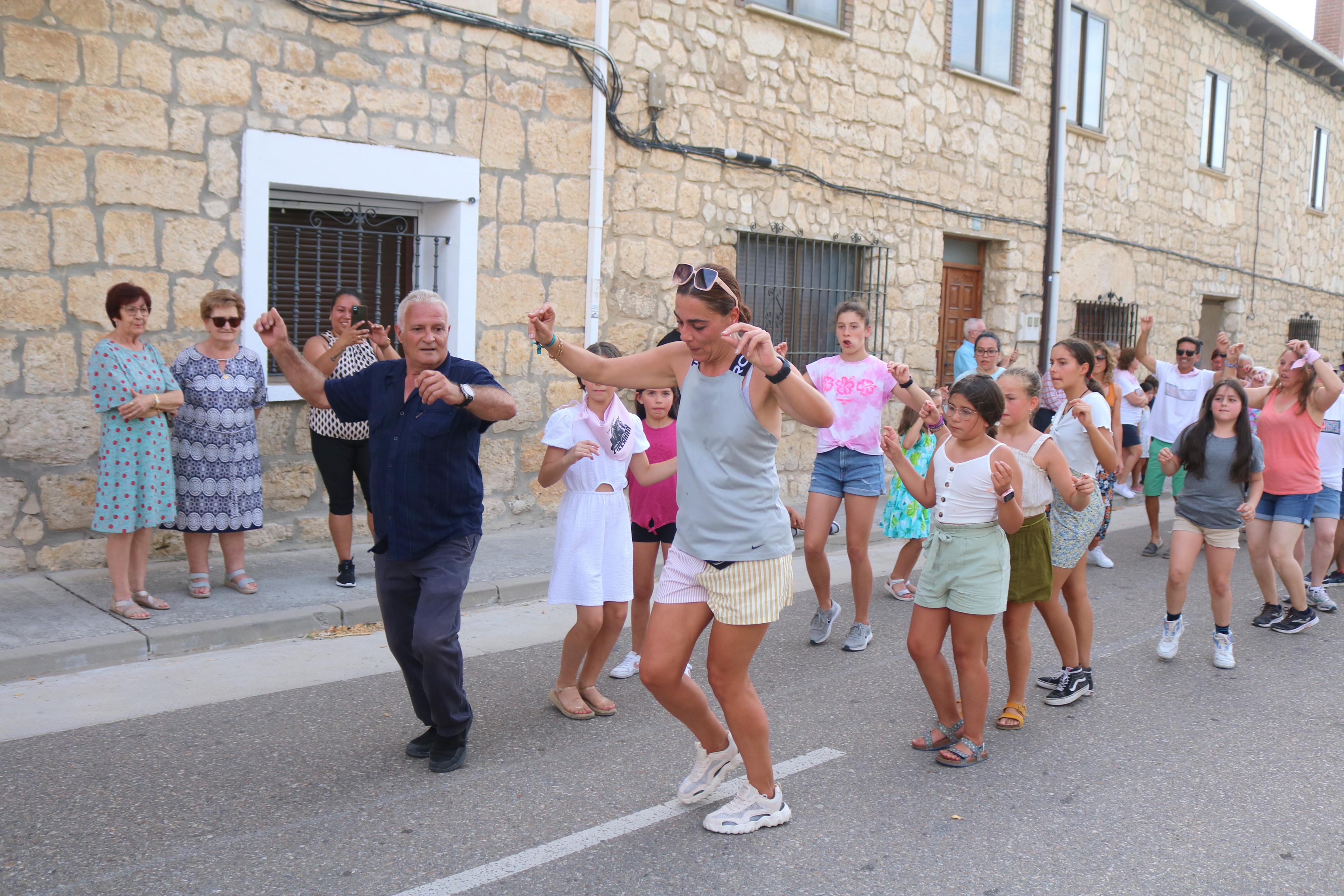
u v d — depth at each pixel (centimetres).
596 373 356
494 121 789
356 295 651
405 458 379
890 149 1105
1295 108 1936
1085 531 495
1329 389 641
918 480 443
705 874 330
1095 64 1402
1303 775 431
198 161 659
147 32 634
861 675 547
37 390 614
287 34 687
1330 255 2166
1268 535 667
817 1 1018
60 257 616
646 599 525
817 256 1061
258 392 606
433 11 745
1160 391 927
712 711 482
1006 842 361
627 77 868
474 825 359
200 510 589
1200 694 536
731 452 331
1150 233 1562
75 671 501
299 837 344
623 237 882
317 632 579
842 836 361
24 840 336
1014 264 1291
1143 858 353
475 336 797
